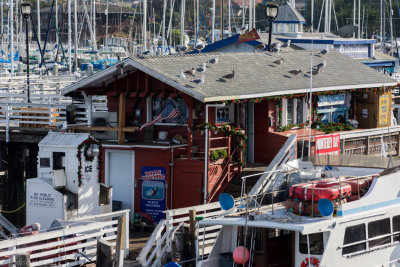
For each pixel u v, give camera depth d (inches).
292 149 1317.7
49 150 1143.0
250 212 875.4
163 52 2962.6
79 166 1124.5
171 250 1012.5
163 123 1306.6
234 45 1893.5
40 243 1016.2
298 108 1471.5
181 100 1294.3
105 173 1286.9
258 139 1381.6
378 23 5027.1
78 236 1039.6
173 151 1246.9
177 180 1244.5
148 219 1231.5
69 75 2406.5
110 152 1284.4
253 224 831.1
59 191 1127.6
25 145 1667.1
